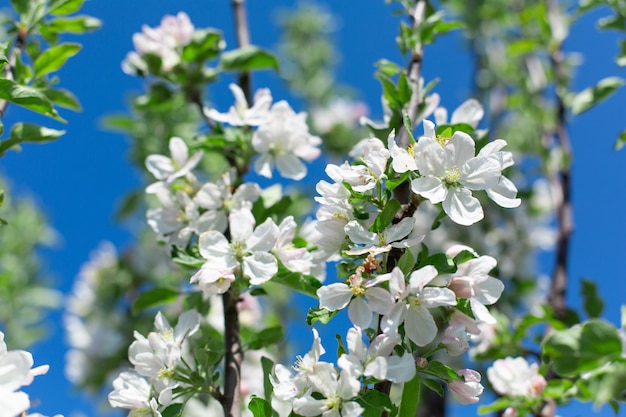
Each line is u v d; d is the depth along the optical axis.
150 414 0.80
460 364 1.11
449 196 0.75
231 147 0.94
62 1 0.94
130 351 0.82
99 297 1.69
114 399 0.80
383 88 0.86
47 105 0.83
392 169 0.77
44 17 0.94
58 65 0.91
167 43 1.01
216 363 0.84
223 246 0.82
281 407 0.87
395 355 0.74
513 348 1.05
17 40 0.93
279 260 0.84
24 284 2.06
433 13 0.98
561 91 1.39
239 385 0.84
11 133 0.87
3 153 0.87
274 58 0.99
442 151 0.75
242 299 0.87
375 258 0.77
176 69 1.01
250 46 0.99
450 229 1.53
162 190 0.91
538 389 0.97
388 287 0.76
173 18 1.01
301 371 0.76
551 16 1.51
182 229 0.90
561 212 1.25
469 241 1.51
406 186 0.79
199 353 0.83
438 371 0.76
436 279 0.75
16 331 2.03
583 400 0.93
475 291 0.76
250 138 0.94
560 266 1.19
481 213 0.75
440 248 1.48
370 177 0.77
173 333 0.84
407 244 0.75
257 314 1.06
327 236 0.78
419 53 0.92
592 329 0.79
